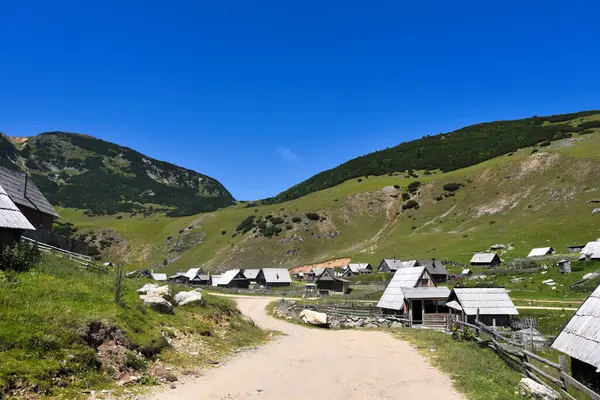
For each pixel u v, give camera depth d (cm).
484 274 7669
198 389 1431
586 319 1567
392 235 14788
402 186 18750
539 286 6281
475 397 1418
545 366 2084
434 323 4297
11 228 2206
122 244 18362
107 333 1575
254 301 7225
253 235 16825
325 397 1421
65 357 1303
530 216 12044
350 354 2380
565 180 13300
